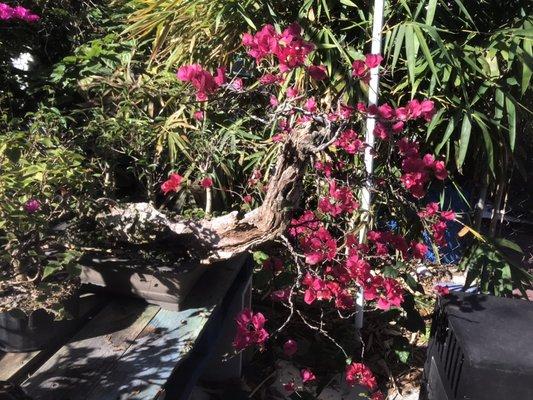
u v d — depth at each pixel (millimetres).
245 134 1938
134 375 1046
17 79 2311
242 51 2230
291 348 1743
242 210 1855
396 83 2154
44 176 1157
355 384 1922
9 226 1078
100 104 1942
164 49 2307
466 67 2006
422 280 1850
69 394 983
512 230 3367
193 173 1959
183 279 1278
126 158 1858
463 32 2180
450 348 1458
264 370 2037
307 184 1931
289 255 1945
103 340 1167
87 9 2611
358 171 1868
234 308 1800
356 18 2172
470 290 2402
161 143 1805
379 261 1845
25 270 1104
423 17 2113
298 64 1339
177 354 1120
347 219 1901
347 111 1589
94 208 1348
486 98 2111
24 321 1081
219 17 1981
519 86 2096
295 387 1928
